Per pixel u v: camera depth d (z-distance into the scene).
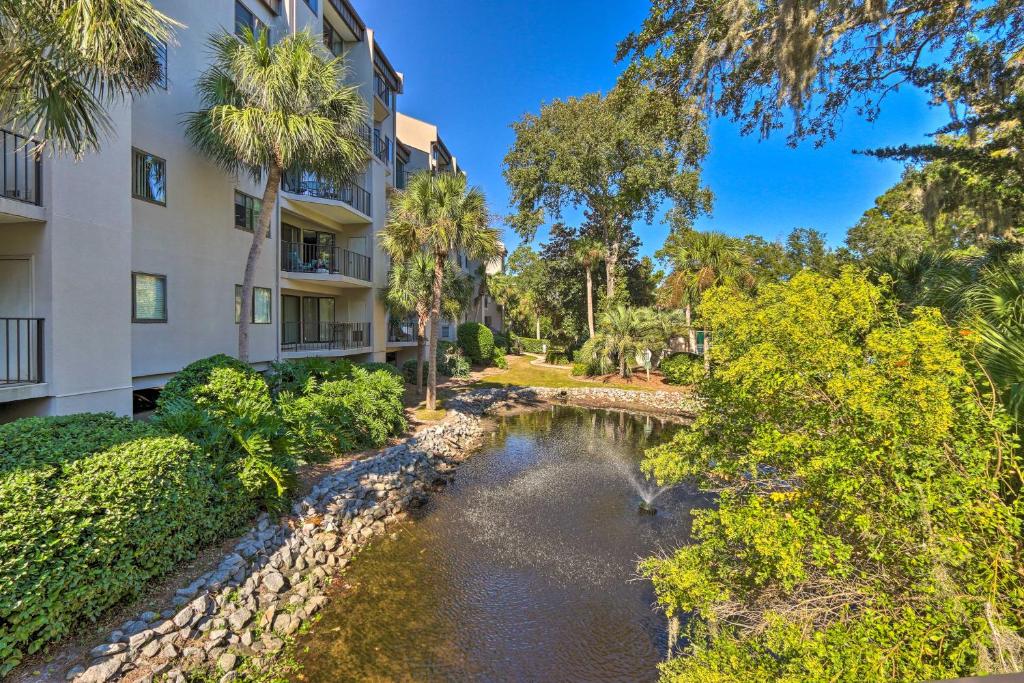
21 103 5.17
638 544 8.27
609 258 33.19
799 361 3.76
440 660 5.18
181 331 10.52
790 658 3.14
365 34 18.25
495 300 44.75
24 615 3.76
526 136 29.61
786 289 4.25
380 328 19.78
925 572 2.91
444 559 7.51
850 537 3.47
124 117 8.15
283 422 8.54
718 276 22.17
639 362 27.70
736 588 3.87
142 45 5.35
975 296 4.48
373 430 11.96
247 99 10.27
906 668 2.70
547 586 6.81
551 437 16.48
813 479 3.48
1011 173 6.21
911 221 18.84
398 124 29.94
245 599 5.46
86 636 4.28
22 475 3.96
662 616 6.12
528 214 31.06
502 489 11.00
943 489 2.94
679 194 27.88
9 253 6.86
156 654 4.32
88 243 7.42
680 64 8.65
